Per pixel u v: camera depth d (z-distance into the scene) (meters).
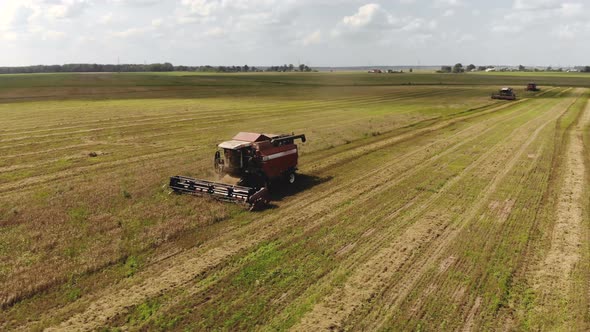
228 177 17.94
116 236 12.60
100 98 70.75
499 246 12.08
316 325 8.43
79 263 10.82
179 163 22.86
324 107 56.09
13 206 15.52
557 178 19.22
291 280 10.15
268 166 17.38
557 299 9.41
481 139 29.61
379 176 19.86
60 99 67.62
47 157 24.88
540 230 13.26
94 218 14.07
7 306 9.08
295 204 15.80
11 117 42.97
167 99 70.06
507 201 16.05
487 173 20.17
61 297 9.45
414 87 106.81
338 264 10.97
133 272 10.54
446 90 94.12
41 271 10.43
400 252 11.70
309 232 13.06
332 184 18.58
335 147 27.34
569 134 31.41
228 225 13.63
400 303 9.22
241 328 8.34
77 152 26.31
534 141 28.56
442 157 23.89
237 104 60.31
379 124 38.03
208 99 70.25
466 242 12.32
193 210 14.80
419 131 33.75
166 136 32.22
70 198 16.33
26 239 12.38
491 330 8.34
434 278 10.27
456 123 38.28
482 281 10.12
